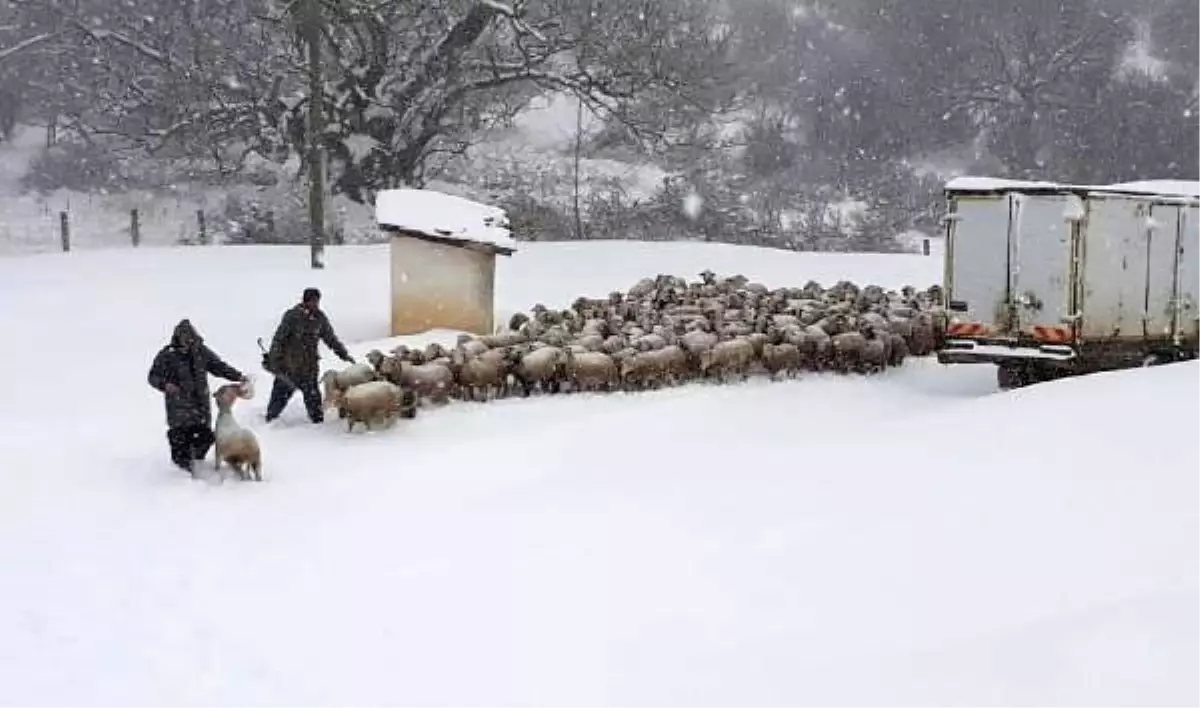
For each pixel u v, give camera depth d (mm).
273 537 9633
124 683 6875
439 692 6641
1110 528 8094
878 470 10711
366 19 40844
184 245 38219
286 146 44906
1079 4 63312
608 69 43000
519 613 7746
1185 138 58844
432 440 13273
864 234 46625
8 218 44094
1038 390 14039
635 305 20516
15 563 8938
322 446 13023
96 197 46906
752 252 33500
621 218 44281
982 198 16422
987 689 5816
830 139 60062
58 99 48719
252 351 18875
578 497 10664
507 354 15672
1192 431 10648
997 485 9648
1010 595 7043
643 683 6539
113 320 21500
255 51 43906
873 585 7578
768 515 9609
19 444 12797
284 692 6723
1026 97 61844
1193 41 68625
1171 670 5691
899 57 64625
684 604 7684
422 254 20422
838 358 18078
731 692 6246
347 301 24016
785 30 66188
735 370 17203
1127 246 16531
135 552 9227
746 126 58125
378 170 43812
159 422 14039
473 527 9820
